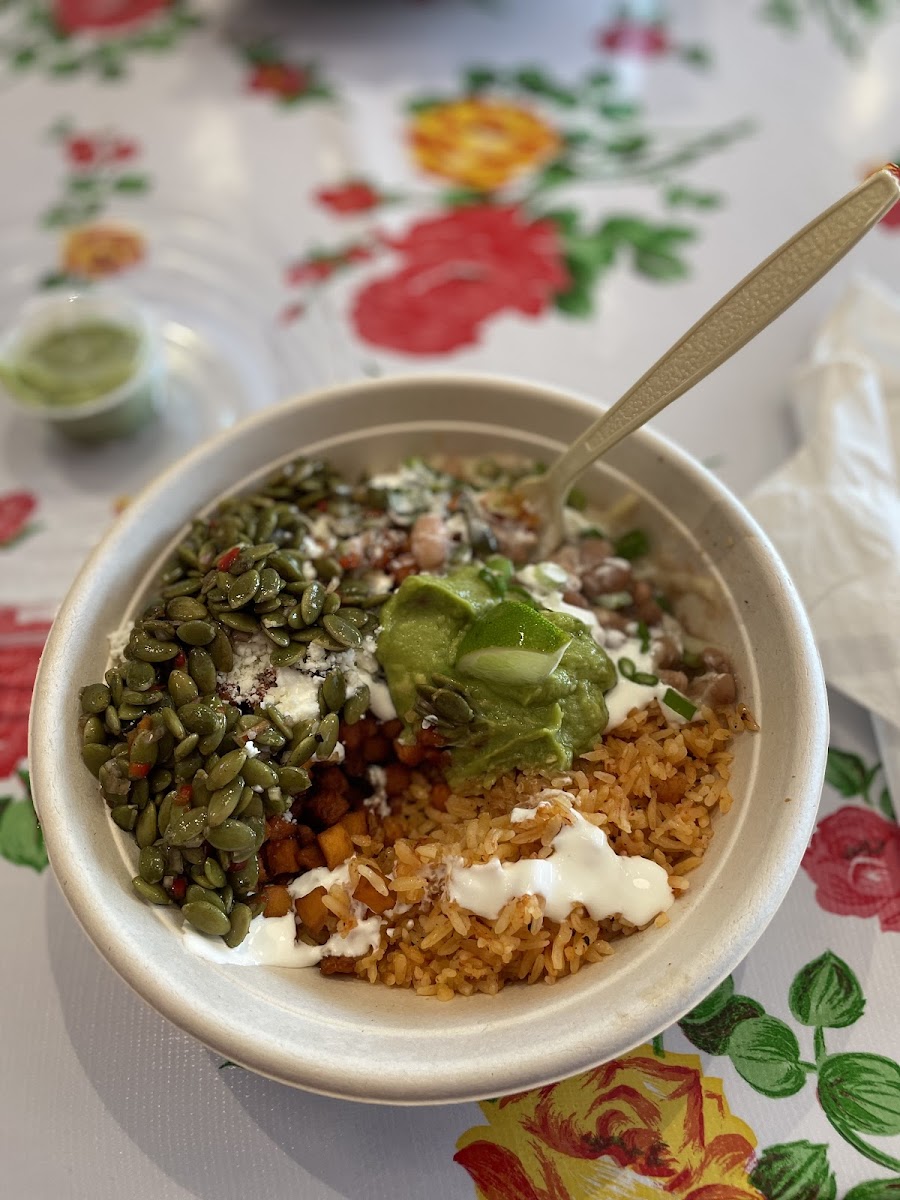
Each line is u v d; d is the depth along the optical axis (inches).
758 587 9.9
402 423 11.8
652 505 11.1
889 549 11.4
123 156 17.4
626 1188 8.7
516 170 16.8
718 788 9.7
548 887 9.2
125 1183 8.9
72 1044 9.6
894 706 10.7
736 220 15.9
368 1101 7.5
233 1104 9.2
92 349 14.4
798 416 13.5
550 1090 9.2
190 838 9.1
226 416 14.5
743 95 17.8
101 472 14.2
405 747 10.2
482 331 14.7
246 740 9.5
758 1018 9.5
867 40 18.5
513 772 10.2
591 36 18.9
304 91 18.2
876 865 10.4
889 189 7.9
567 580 11.0
